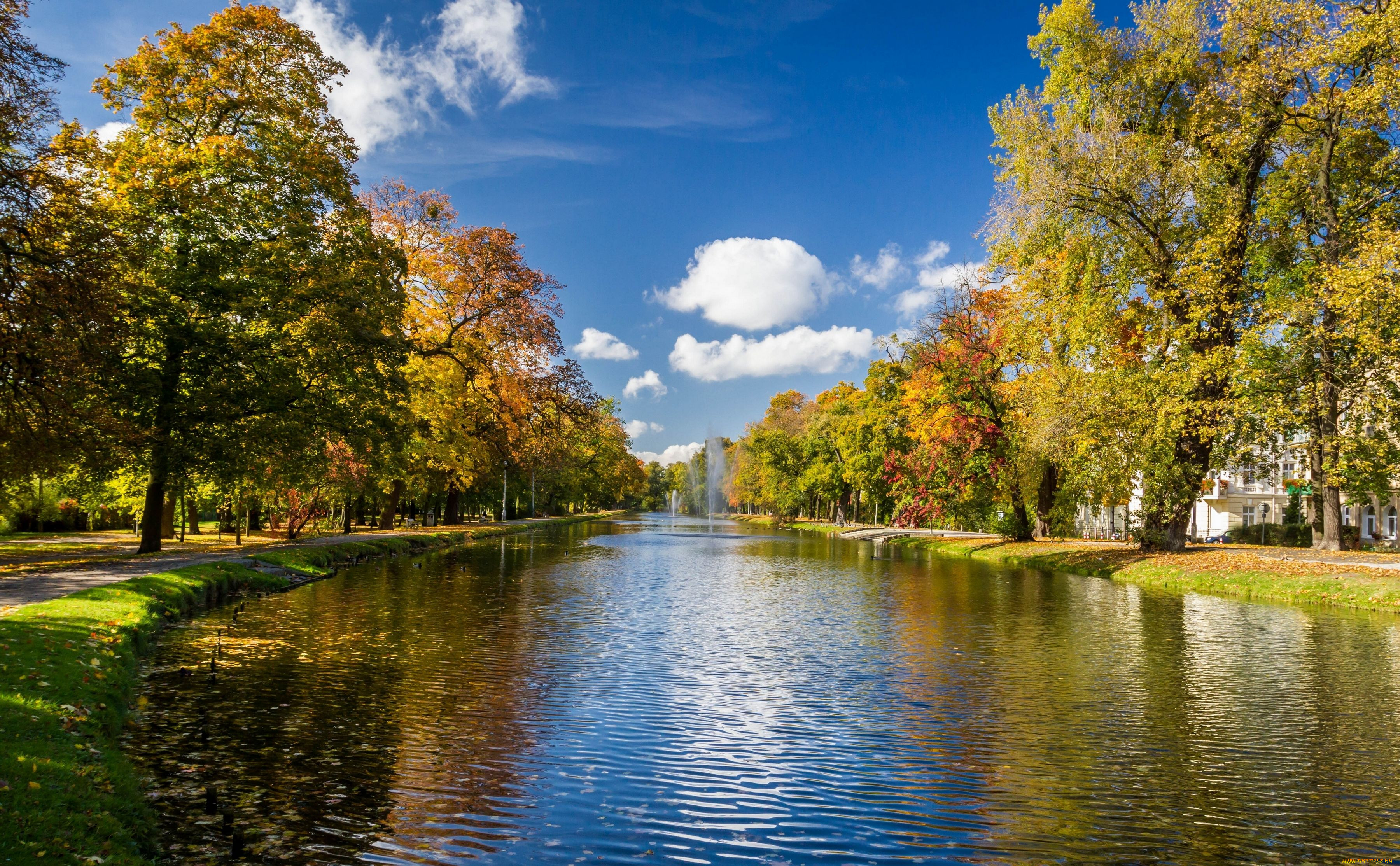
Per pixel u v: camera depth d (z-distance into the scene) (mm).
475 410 38719
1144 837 6500
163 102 22625
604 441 101375
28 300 11734
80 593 13891
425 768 7770
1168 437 26078
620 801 7098
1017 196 29203
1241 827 6707
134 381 19734
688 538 57875
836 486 76688
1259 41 24719
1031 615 18406
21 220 11953
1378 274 20453
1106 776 7895
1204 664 13031
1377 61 22734
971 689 11234
